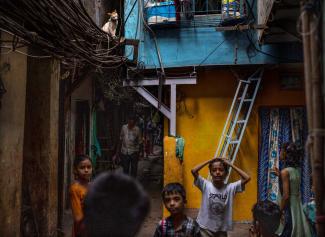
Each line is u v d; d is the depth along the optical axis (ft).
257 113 24.32
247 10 23.75
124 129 31.48
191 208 24.66
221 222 13.19
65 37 14.10
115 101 38.04
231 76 24.73
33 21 12.48
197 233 9.23
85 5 25.84
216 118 24.75
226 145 23.06
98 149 34.81
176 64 24.30
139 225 2.92
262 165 24.23
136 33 24.91
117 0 34.63
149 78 24.17
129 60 23.24
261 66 23.57
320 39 8.57
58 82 18.97
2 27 10.57
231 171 24.21
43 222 17.63
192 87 24.99
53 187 18.28
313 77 7.41
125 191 2.97
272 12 16.26
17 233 15.20
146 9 24.68
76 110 29.96
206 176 24.58
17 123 15.31
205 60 24.00
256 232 9.86
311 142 7.42
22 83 15.79
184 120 24.99
